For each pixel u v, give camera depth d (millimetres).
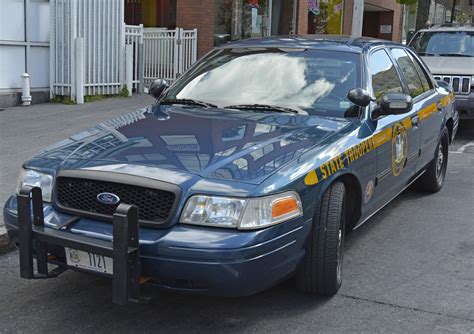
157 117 4730
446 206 6793
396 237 5738
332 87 5027
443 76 10703
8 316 4070
